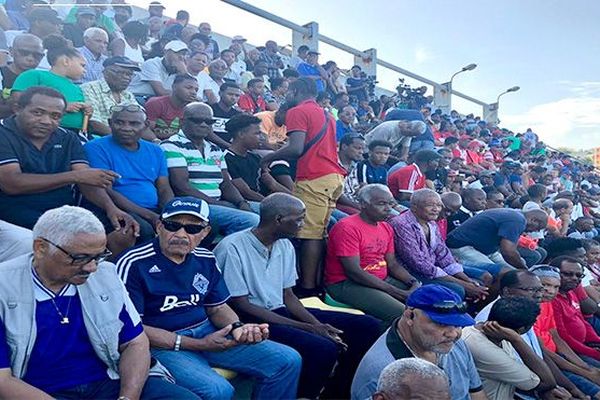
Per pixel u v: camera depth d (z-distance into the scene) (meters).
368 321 4.09
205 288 3.27
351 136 6.34
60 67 4.59
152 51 8.09
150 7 9.95
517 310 3.55
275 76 11.05
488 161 14.88
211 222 4.50
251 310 3.66
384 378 2.17
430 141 9.07
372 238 4.61
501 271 5.53
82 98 4.69
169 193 4.44
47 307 2.44
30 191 3.37
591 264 7.33
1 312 2.34
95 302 2.56
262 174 5.25
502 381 3.56
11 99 4.38
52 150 3.61
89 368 2.56
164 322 3.13
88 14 7.48
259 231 3.79
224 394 2.89
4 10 6.59
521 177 12.60
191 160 4.76
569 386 4.22
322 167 4.86
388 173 7.57
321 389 3.59
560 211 9.66
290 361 3.21
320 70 12.30
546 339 4.70
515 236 5.78
